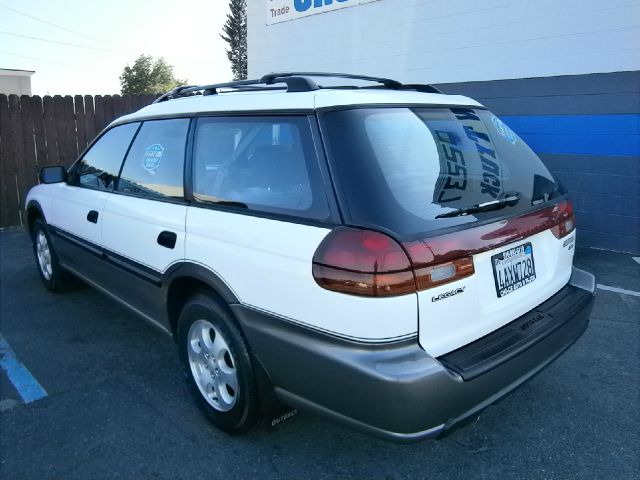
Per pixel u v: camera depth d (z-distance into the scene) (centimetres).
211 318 274
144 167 342
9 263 630
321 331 217
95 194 390
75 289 520
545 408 311
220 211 269
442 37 775
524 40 687
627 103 618
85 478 259
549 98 677
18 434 293
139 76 7338
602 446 277
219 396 283
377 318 203
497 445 279
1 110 802
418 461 268
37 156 839
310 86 258
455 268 217
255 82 308
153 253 314
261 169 257
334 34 929
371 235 205
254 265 242
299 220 229
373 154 226
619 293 500
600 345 391
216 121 292
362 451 276
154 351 393
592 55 634
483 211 240
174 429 296
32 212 514
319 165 231
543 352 250
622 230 648
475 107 304
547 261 280
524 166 293
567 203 301
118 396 331
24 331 429
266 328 239
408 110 261
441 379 204
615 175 641
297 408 242
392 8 831
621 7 604
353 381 207
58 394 334
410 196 221
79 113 864
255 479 256
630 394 325
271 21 1038
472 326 229
